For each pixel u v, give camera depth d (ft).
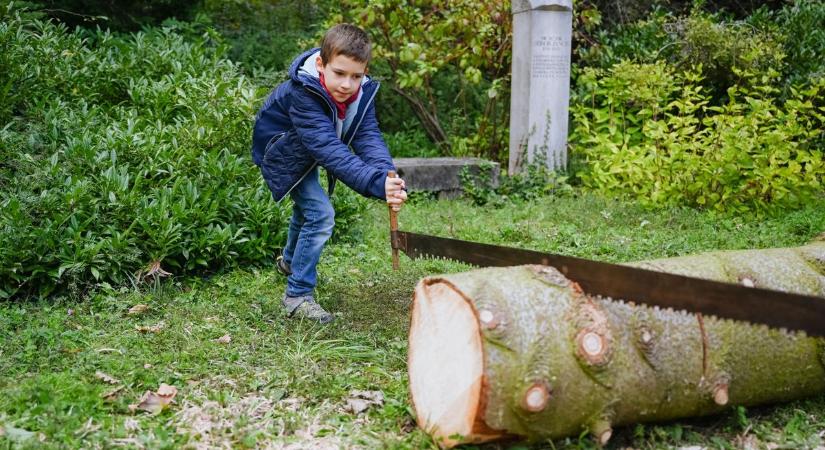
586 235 20.62
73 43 24.67
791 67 32.86
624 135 26.50
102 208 16.51
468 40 30.86
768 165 23.17
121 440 9.52
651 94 25.23
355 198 20.80
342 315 14.62
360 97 13.69
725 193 22.79
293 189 14.30
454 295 9.04
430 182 26.18
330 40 12.65
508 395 8.54
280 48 35.83
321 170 21.74
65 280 15.28
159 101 22.16
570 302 8.98
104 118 21.31
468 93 36.78
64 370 11.62
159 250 16.14
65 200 16.08
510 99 31.32
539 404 8.48
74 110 21.52
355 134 13.99
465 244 10.88
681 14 37.42
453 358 9.00
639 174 24.20
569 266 9.43
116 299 14.75
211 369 11.89
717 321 9.52
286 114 13.66
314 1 37.65
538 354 8.59
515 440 9.06
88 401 10.32
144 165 18.37
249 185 19.02
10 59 21.43
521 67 28.63
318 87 12.86
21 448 8.89
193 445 9.52
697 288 8.52
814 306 8.31
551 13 27.22
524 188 26.66
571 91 32.58
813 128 30.25
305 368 11.84
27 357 11.89
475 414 8.63
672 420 9.90
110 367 11.68
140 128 21.11
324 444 9.71
